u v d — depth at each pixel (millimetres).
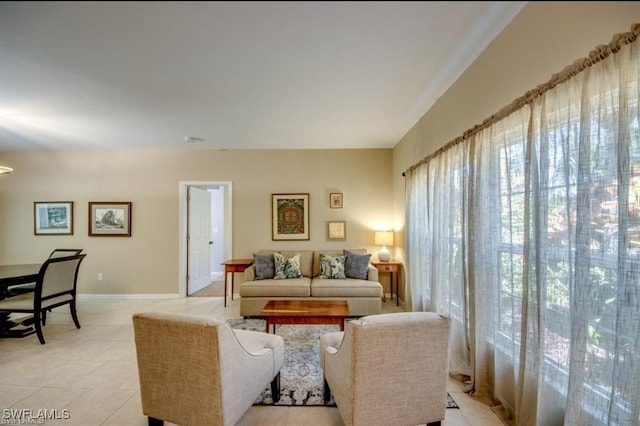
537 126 1553
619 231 1138
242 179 4996
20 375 2408
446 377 1597
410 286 3779
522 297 1636
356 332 1435
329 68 2338
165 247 4949
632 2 1151
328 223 4961
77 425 1818
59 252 4148
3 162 4941
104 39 1931
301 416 1897
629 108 1114
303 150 4992
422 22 1794
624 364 1121
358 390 1463
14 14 1659
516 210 1752
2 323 3328
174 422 1597
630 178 1115
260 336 2139
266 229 4980
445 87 2689
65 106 3057
